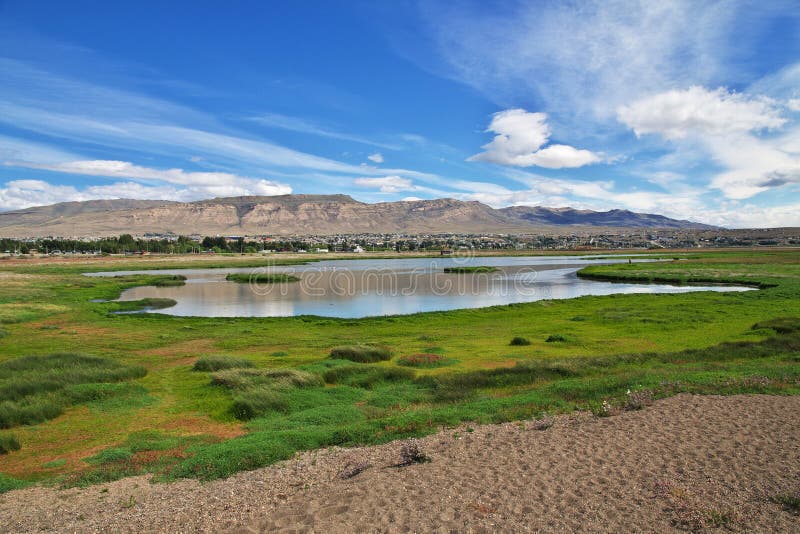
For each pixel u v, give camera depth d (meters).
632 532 8.73
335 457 13.34
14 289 71.56
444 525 9.23
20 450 15.09
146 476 12.90
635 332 36.31
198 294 75.94
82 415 18.36
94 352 31.72
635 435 13.45
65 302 61.53
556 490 10.46
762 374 19.50
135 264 145.75
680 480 10.59
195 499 11.23
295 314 55.12
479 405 17.45
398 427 15.37
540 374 22.41
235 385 21.22
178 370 25.98
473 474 11.46
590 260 164.62
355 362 26.66
